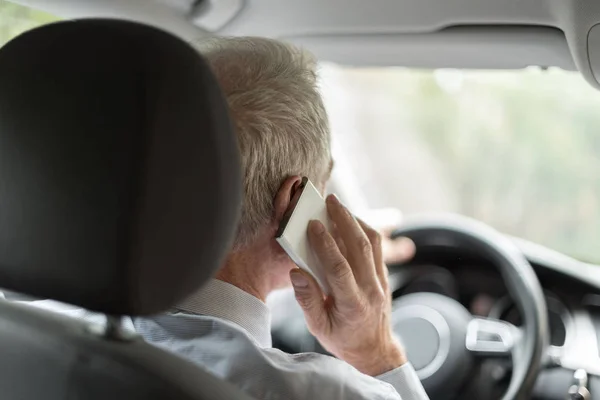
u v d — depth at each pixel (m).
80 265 0.72
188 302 1.03
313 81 1.09
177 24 1.58
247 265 1.09
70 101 0.72
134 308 0.72
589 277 1.79
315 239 1.09
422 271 1.79
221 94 0.75
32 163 0.73
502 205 2.46
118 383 0.74
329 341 1.19
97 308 0.73
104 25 0.74
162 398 0.73
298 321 1.74
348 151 2.40
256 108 1.02
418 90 2.40
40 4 1.43
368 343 1.19
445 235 1.75
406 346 1.60
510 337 1.58
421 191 2.58
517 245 1.88
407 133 2.68
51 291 0.74
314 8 1.56
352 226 1.15
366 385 1.05
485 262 1.78
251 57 1.05
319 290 1.14
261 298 1.12
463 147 2.54
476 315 1.76
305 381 1.00
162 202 0.71
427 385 1.56
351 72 2.32
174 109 0.71
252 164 1.02
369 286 1.17
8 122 0.75
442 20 1.51
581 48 1.35
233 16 1.61
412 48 1.66
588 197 2.34
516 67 1.64
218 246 0.75
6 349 0.80
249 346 0.99
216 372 0.98
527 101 2.37
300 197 1.06
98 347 0.76
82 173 0.71
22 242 0.75
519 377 1.52
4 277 0.77
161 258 0.71
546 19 1.40
